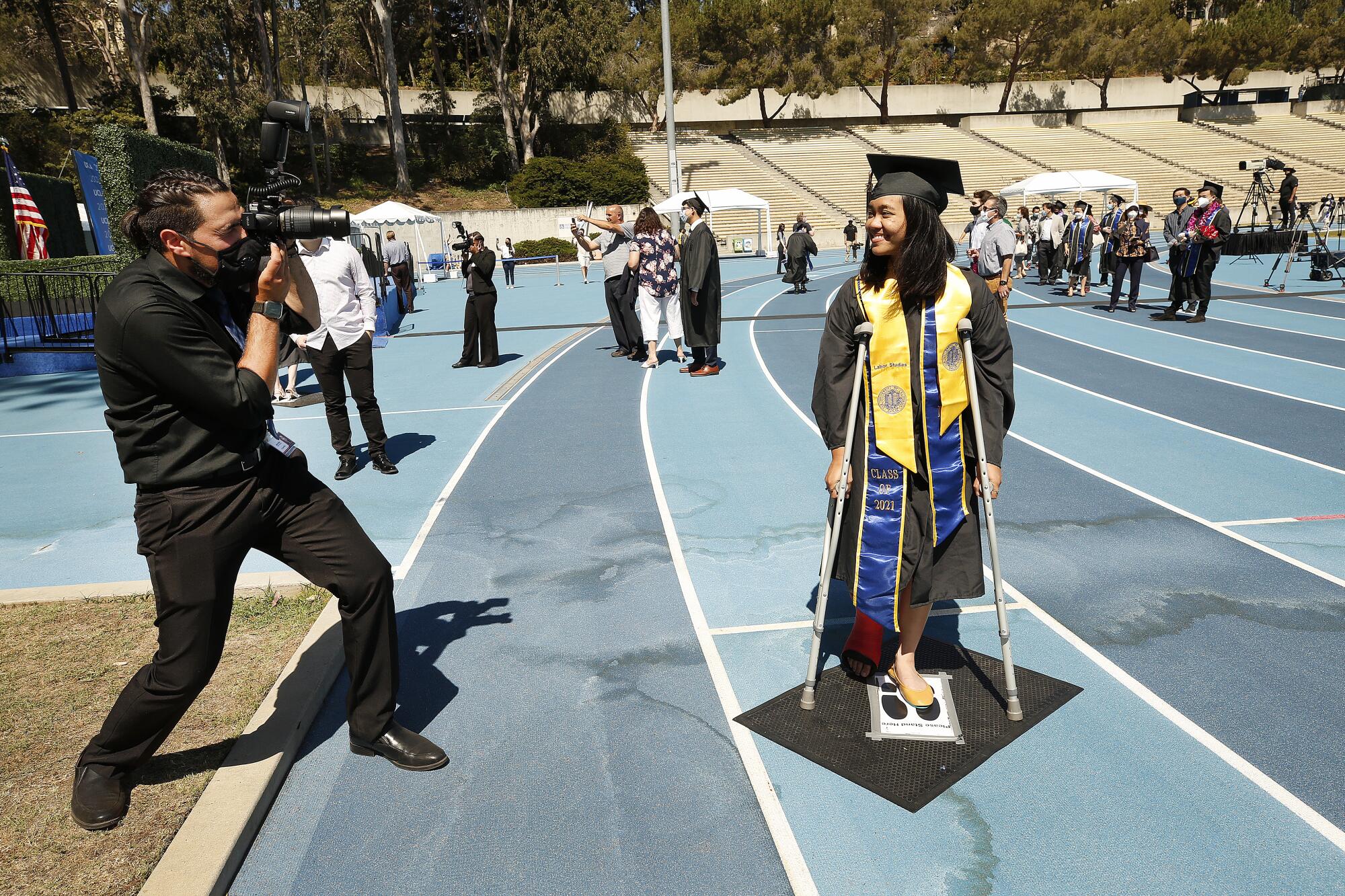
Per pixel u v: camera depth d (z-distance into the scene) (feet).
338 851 8.47
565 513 18.40
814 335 44.91
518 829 8.71
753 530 17.02
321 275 20.51
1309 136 180.45
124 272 7.89
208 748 9.83
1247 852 8.04
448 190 147.84
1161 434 23.50
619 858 8.27
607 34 141.59
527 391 32.30
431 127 159.94
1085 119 193.16
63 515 20.04
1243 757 9.44
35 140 117.70
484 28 146.41
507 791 9.31
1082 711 10.39
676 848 8.40
